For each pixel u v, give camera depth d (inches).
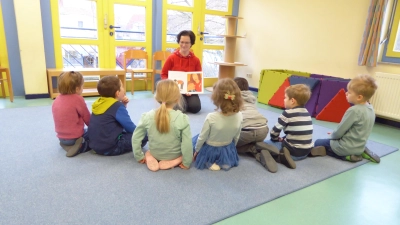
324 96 130.7
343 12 140.1
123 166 71.9
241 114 72.9
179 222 51.5
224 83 67.1
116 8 163.2
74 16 153.0
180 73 120.7
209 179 67.9
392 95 121.3
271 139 86.5
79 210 53.2
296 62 166.9
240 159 80.9
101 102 74.4
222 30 207.0
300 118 76.7
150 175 67.9
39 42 139.3
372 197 64.4
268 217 55.1
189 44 123.2
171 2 179.6
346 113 79.7
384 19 125.5
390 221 55.7
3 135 89.4
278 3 172.7
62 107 75.1
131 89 173.6
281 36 173.3
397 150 96.0
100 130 73.9
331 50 147.7
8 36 136.6
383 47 128.2
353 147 80.3
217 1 196.5
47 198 56.6
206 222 52.1
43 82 144.4
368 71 134.2
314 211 57.8
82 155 77.3
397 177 75.0
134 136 70.0
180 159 72.2
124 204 55.8
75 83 75.9
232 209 56.4
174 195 60.1
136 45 174.6
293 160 79.6
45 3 142.6
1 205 53.6
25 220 49.8
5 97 142.3
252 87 198.7
